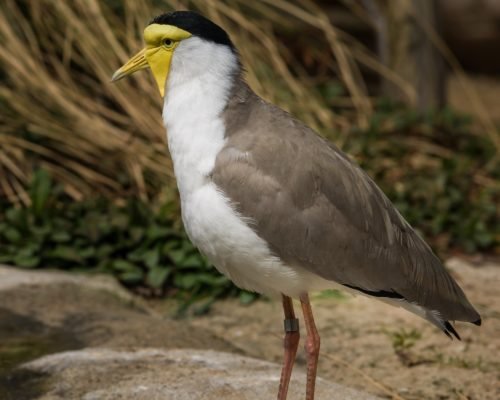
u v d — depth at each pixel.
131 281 11.20
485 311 10.70
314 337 7.54
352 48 17.84
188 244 11.45
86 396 7.97
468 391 8.95
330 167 7.39
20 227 11.64
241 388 8.04
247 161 7.22
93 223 11.59
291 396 8.01
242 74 7.61
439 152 14.86
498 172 14.31
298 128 7.50
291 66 16.30
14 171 12.65
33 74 13.44
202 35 7.46
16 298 10.33
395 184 13.65
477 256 12.42
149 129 13.36
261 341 10.09
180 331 9.88
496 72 24.25
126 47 14.02
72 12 13.98
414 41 16.31
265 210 7.20
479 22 23.56
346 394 8.07
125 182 12.86
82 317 10.02
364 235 7.46
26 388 8.24
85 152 13.05
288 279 7.42
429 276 7.82
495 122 18.58
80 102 13.56
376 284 7.55
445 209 12.98
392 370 9.39
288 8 15.28
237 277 7.59
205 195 7.27
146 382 8.14
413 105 16.33
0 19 13.61
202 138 7.33
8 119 13.13
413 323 10.42
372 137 14.63
